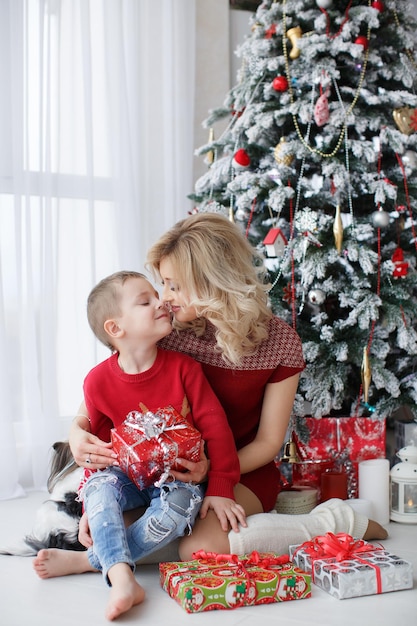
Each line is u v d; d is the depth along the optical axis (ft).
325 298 7.66
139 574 5.45
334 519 5.83
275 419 6.12
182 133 9.82
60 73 8.98
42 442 8.72
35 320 8.87
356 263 7.77
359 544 5.50
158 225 9.78
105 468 5.49
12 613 4.71
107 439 5.83
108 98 9.23
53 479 6.46
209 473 5.56
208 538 5.35
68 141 9.05
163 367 5.64
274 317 6.25
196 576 4.88
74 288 9.12
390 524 6.93
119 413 5.60
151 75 9.68
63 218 9.08
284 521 5.63
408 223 7.82
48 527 5.81
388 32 7.84
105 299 5.59
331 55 7.69
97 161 9.34
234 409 6.17
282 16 7.88
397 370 7.98
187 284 5.70
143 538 5.11
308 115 7.43
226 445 5.54
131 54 9.43
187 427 5.36
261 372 6.05
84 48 8.93
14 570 5.57
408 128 7.56
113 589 4.64
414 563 5.70
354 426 7.48
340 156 7.64
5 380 8.36
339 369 7.54
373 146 7.48
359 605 4.81
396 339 8.02
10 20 8.59
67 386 9.14
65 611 4.74
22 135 8.64
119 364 5.69
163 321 5.57
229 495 5.48
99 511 5.05
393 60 8.14
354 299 7.38
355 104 7.83
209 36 10.37
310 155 7.58
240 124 7.84
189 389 5.63
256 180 7.57
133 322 5.51
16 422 8.86
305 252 7.30
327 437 7.45
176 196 9.78
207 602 4.71
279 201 7.32
